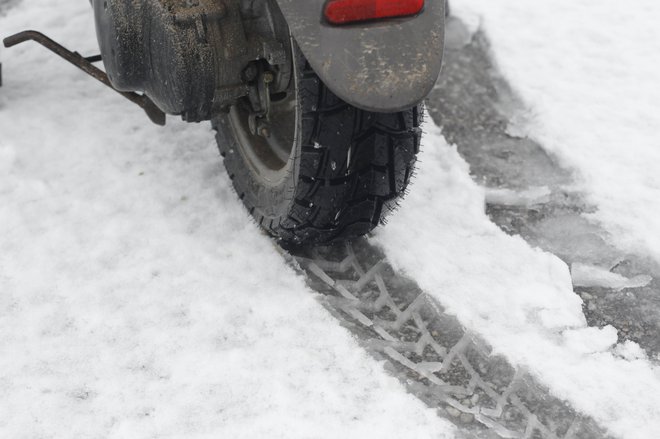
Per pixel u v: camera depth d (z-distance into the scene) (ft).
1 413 8.21
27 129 11.84
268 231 10.07
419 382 8.86
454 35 14.66
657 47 14.23
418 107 8.66
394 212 10.73
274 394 8.45
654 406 8.63
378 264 10.17
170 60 8.75
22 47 13.47
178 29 8.64
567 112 12.84
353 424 8.22
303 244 9.96
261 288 9.67
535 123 12.74
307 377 8.66
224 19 8.76
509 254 10.38
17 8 14.46
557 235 11.00
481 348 9.21
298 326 9.23
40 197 10.78
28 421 8.14
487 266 10.17
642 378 8.96
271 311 9.37
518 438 8.38
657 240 10.66
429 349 9.26
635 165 11.85
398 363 9.06
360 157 8.53
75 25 14.10
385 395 8.54
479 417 8.54
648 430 8.40
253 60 9.01
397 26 7.55
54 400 8.35
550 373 8.89
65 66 13.16
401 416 8.34
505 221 11.20
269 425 8.16
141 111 12.34
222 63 8.85
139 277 9.75
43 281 9.64
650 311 9.96
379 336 9.36
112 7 9.00
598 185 11.50
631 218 11.02
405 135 8.59
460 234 10.62
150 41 8.95
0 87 12.53
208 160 11.54
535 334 9.34
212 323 9.20
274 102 9.77
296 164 8.57
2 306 9.33
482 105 13.30
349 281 9.98
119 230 10.36
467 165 11.97
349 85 7.48
